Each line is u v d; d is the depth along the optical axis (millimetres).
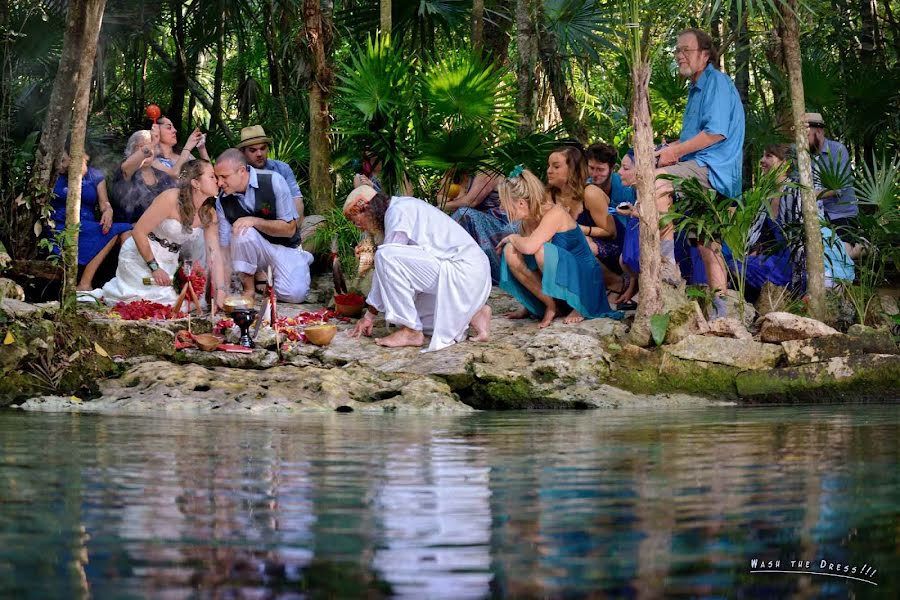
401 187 9172
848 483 2777
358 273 8102
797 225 8070
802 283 8352
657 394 6746
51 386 6340
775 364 6840
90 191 8766
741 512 2350
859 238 8094
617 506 2426
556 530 2152
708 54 7762
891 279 9703
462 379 6609
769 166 8680
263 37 14789
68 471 3014
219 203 8266
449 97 9070
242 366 6793
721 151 7664
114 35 12945
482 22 10820
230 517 2293
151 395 6086
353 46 12398
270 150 11758
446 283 7090
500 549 1987
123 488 2686
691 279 8219
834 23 12289
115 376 6516
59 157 8266
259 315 7160
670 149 7676
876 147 11570
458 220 8766
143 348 6812
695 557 1930
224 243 8289
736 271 7566
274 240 8445
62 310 6746
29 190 8227
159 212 7801
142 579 1770
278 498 2537
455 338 7129
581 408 6418
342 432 4387
